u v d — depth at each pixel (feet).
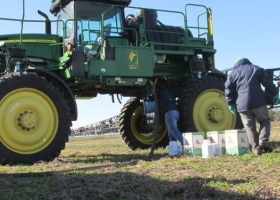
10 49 24.23
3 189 13.75
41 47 26.96
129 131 33.86
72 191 12.82
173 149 23.21
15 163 22.02
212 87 29.53
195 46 30.30
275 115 104.27
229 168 16.47
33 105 22.88
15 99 22.56
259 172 15.11
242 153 21.89
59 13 29.45
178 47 30.12
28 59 26.50
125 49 26.66
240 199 11.10
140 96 31.50
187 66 31.12
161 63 29.01
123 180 14.44
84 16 27.89
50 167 19.95
